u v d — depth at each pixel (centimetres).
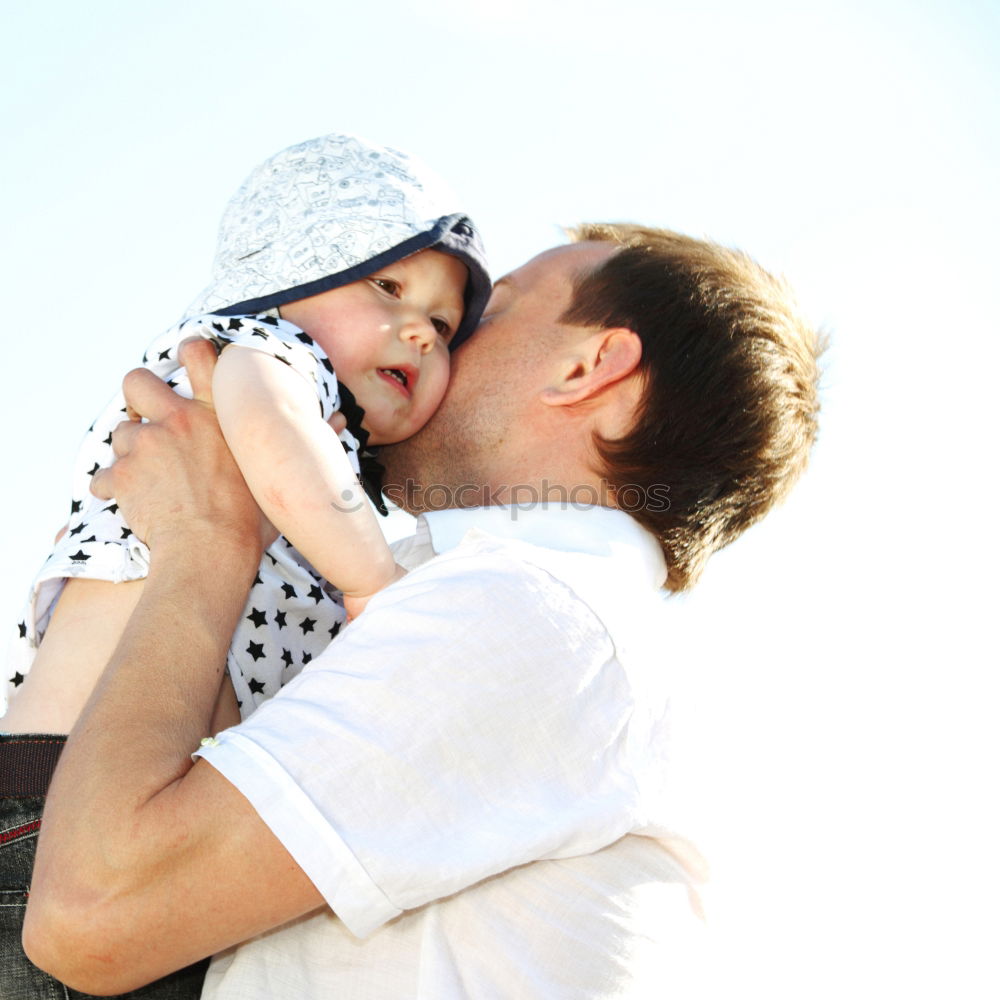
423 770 136
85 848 131
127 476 169
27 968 147
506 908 144
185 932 131
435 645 141
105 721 140
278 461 166
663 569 192
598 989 144
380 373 211
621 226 246
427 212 221
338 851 130
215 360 184
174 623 150
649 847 158
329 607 189
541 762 143
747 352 201
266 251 214
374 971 143
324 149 224
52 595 177
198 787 133
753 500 204
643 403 195
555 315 213
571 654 147
